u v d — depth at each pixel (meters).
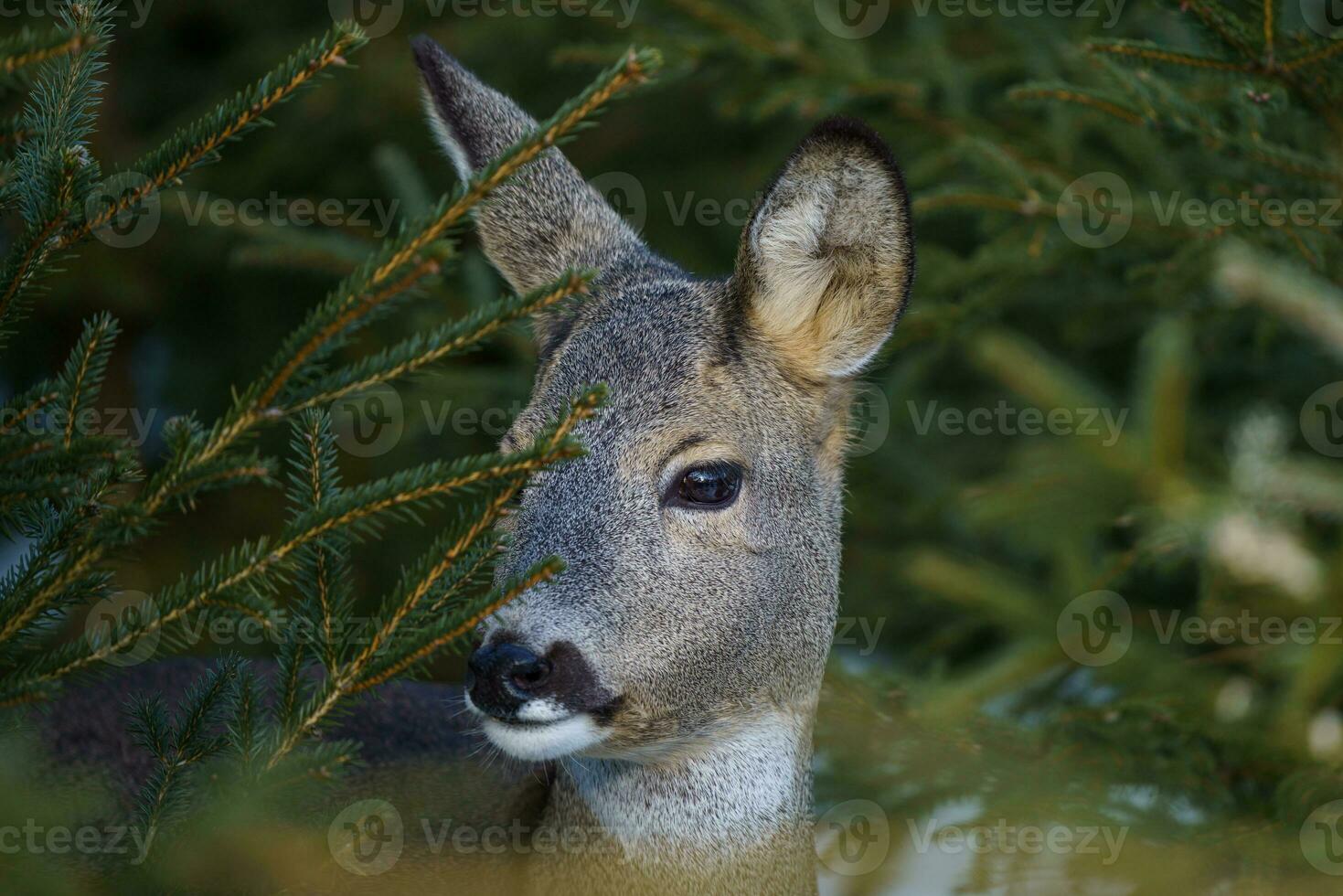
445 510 18.00
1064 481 9.02
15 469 5.91
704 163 18.39
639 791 8.68
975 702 9.23
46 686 5.66
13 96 6.64
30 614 6.03
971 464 15.48
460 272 14.73
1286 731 8.91
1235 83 9.79
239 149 17.86
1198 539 8.45
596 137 18.44
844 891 9.47
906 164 13.55
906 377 13.61
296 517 6.50
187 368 19.09
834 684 9.88
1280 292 6.90
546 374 9.23
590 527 8.24
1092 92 9.93
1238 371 14.01
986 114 13.73
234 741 6.49
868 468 15.31
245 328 19.03
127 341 19.05
